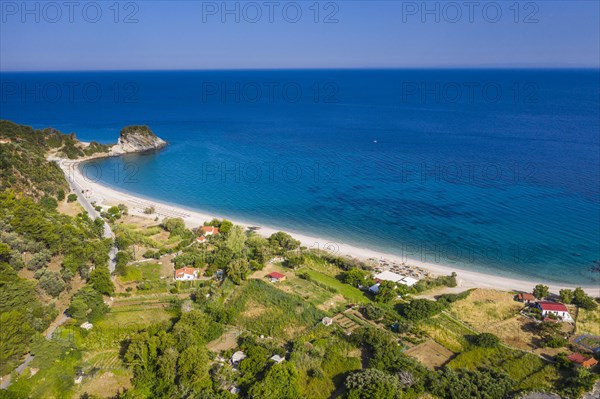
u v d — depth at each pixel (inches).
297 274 3740.2
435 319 3088.1
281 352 2598.4
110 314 2957.7
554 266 4028.1
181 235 4436.5
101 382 2353.6
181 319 2743.6
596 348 2746.1
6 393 2117.4
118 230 4335.6
